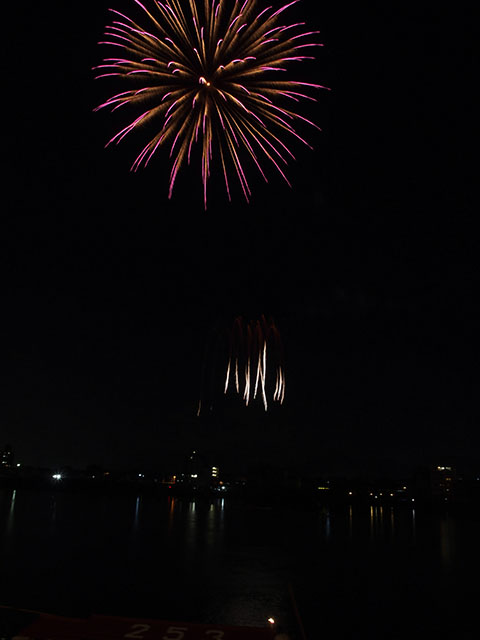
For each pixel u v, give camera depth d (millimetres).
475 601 30281
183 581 32562
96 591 28312
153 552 47250
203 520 94562
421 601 30000
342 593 31297
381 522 112188
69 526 70375
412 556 52031
